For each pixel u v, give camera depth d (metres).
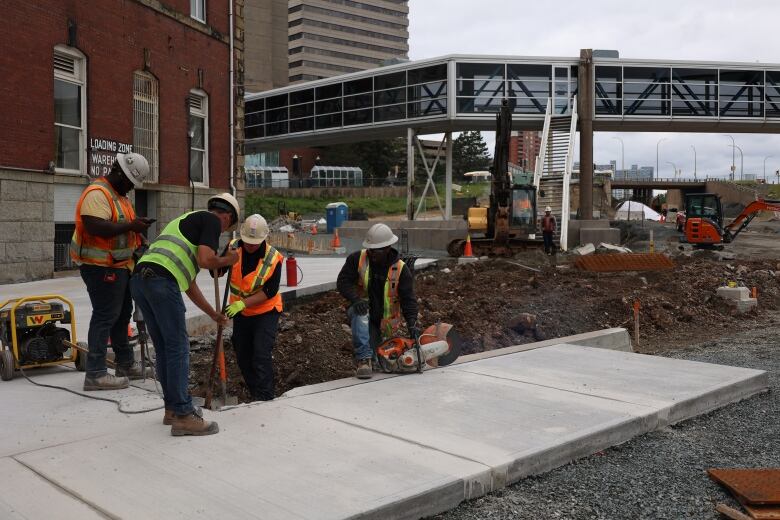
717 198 33.94
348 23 163.88
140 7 18.91
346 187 80.12
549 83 40.53
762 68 41.34
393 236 6.71
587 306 13.60
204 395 6.81
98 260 5.99
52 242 16.25
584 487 4.34
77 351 7.07
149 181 19.55
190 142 21.30
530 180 31.97
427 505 3.81
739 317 14.23
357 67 165.75
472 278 17.05
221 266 4.91
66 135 16.86
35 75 15.69
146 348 7.05
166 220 20.17
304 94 47.66
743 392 6.62
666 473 4.60
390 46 171.38
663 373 6.89
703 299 15.22
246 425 5.02
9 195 15.10
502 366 7.19
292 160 100.25
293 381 8.04
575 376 6.73
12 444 4.65
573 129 38.12
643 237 43.34
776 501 3.91
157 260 4.68
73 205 17.00
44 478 3.98
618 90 40.94
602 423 5.16
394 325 6.94
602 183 90.31
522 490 4.28
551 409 5.53
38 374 6.96
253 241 6.38
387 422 5.13
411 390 6.13
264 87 135.38
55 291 13.53
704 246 34.59
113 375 6.71
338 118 45.34
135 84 19.09
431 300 13.20
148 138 19.61
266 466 4.16
